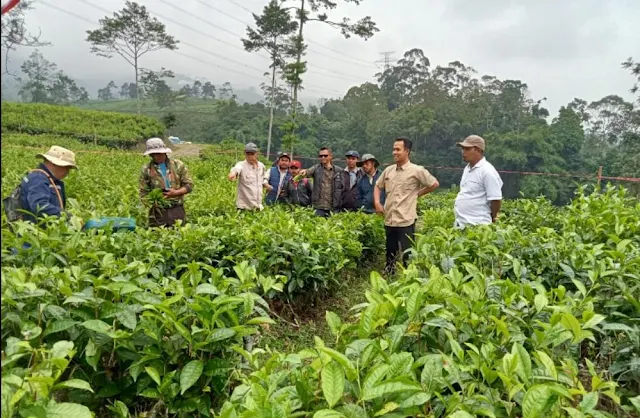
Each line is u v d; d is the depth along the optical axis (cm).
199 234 422
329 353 166
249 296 249
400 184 589
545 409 151
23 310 231
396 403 161
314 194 785
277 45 3916
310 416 171
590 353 261
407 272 286
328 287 491
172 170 579
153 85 7912
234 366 252
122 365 260
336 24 3566
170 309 240
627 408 194
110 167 1605
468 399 169
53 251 310
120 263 289
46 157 403
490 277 285
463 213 541
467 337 218
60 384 177
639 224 450
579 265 335
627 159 3064
